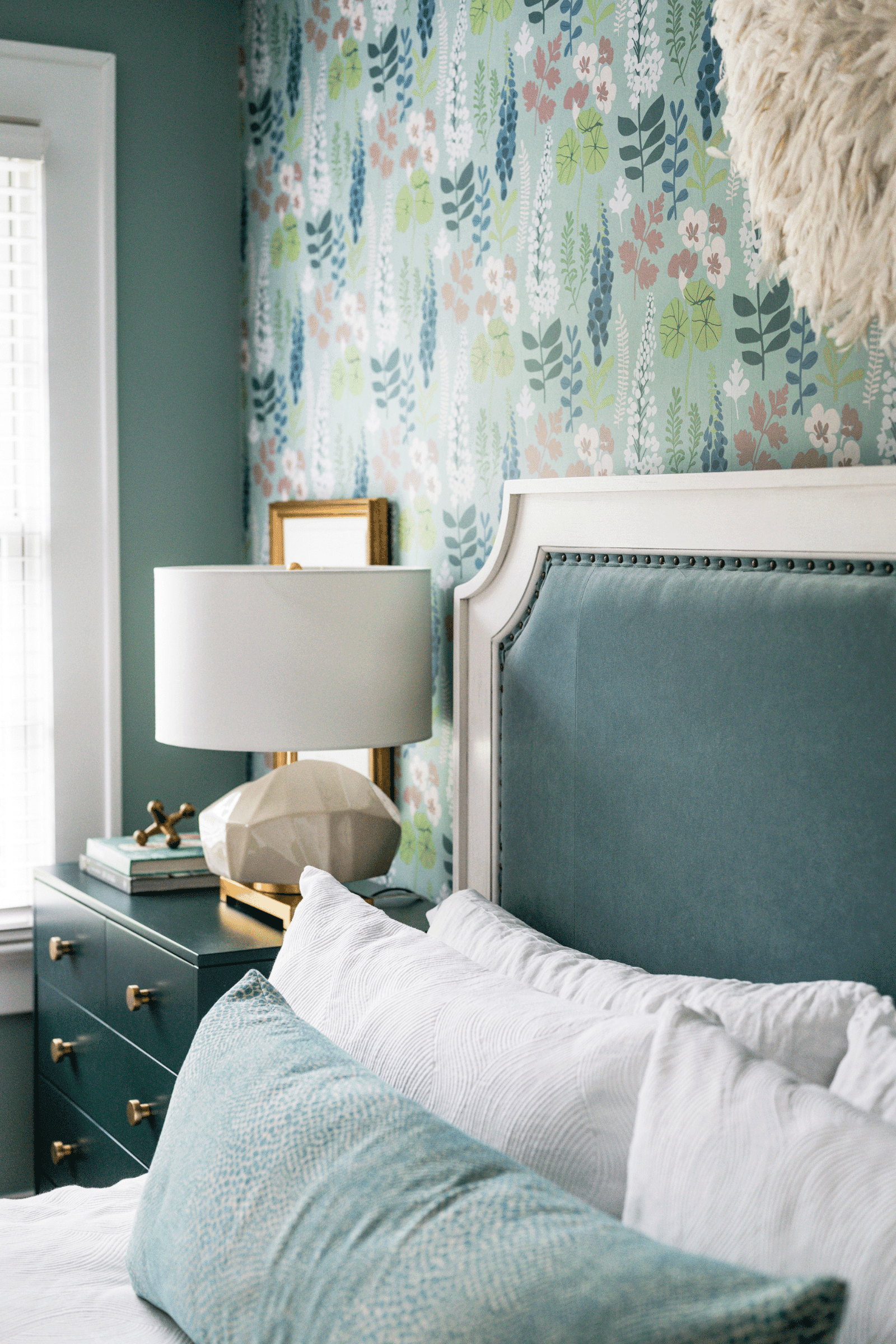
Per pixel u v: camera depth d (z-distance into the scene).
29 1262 1.31
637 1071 1.05
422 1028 1.22
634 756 1.53
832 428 1.36
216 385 3.00
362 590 1.95
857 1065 1.07
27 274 2.80
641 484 1.53
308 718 1.93
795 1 1.31
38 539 2.85
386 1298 0.83
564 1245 0.81
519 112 1.91
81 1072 2.32
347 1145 0.98
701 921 1.42
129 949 2.07
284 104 2.73
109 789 2.89
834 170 1.28
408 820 2.30
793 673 1.30
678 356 1.60
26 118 2.73
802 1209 0.86
